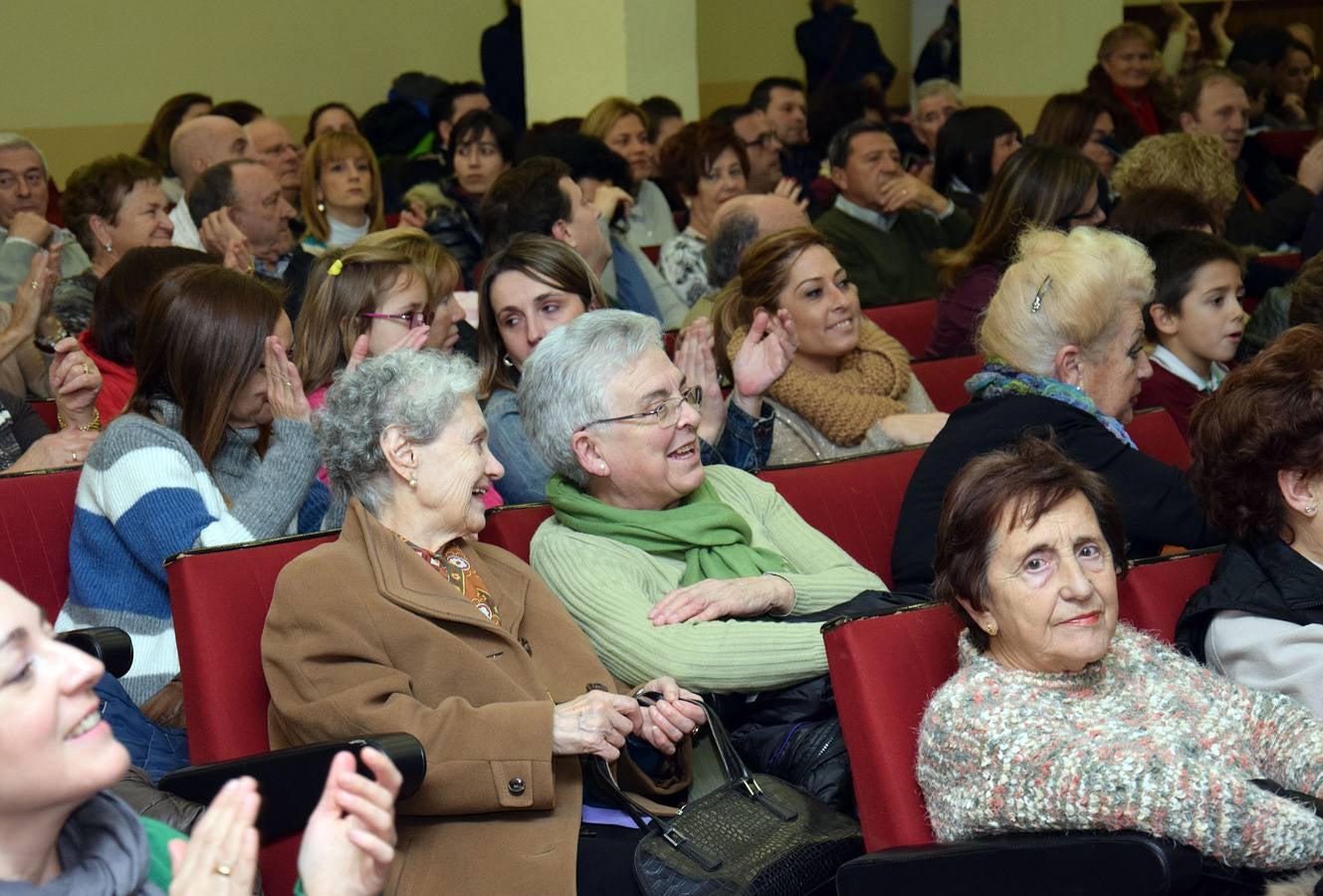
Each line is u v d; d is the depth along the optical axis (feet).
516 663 7.82
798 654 8.38
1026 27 29.22
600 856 7.50
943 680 7.57
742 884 7.11
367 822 5.22
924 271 19.99
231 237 15.71
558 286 10.94
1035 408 9.51
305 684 7.38
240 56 31.76
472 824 7.39
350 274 11.07
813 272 12.11
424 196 21.16
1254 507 8.00
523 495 10.50
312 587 7.49
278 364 9.19
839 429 11.86
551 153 19.40
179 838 5.37
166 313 9.09
